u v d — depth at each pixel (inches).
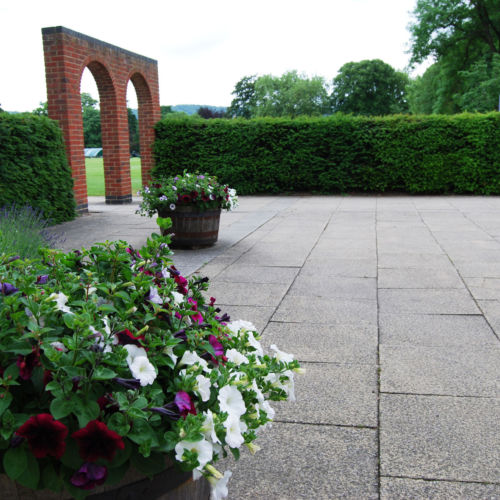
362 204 502.9
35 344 56.1
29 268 74.1
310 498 86.1
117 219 414.9
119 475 54.4
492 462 94.3
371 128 569.0
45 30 415.2
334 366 137.5
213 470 56.7
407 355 143.9
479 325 167.0
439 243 302.7
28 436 49.9
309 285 218.8
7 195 337.1
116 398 53.8
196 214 285.3
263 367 71.9
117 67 506.6
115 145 520.1
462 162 557.3
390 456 97.0
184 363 63.1
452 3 1321.4
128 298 65.0
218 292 209.2
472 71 1252.5
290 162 585.3
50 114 427.8
